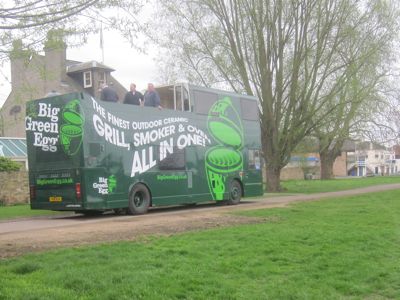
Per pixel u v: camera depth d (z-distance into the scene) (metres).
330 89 31.64
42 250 8.94
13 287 6.30
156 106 18.39
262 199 24.23
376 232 11.32
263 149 31.09
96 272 7.11
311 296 6.46
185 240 10.05
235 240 10.16
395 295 6.77
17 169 26.52
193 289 6.54
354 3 28.50
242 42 29.77
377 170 105.56
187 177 19.31
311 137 40.97
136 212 17.19
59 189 16.33
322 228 12.04
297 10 28.55
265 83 29.94
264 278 7.32
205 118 20.42
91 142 15.98
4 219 16.75
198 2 29.42
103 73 41.47
